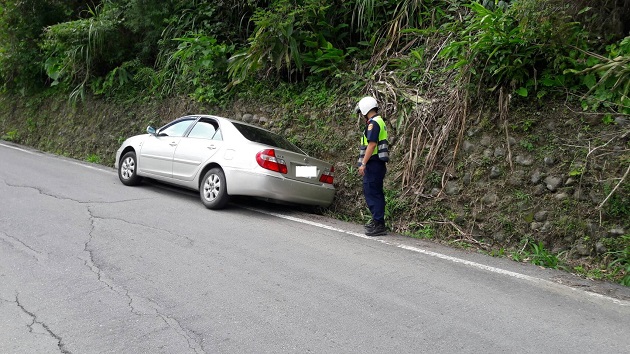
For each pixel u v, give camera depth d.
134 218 6.62
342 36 10.18
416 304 4.24
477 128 7.32
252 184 7.11
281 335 3.61
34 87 16.67
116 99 13.55
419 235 7.04
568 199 6.29
